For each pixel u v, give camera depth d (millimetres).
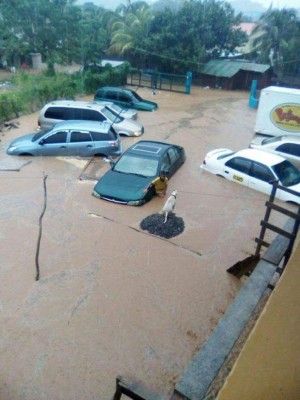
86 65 29375
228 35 33719
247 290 4766
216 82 32844
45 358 5480
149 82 31312
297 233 5773
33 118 18953
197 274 7445
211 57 35062
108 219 9359
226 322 4121
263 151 12695
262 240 6805
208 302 6707
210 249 8336
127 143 15438
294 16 31641
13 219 9180
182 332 6039
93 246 8211
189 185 11680
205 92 30516
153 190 10602
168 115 21125
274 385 1646
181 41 31781
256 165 11312
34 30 31281
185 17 31156
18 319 6160
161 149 11977
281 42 31984
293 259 1514
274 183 6074
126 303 6590
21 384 5094
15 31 31312
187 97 27750
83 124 13531
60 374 5246
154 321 6227
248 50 36969
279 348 1591
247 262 7105
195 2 32094
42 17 30688
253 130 18781
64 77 24609
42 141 13133
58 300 6594
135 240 8508
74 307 6445
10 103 18516
